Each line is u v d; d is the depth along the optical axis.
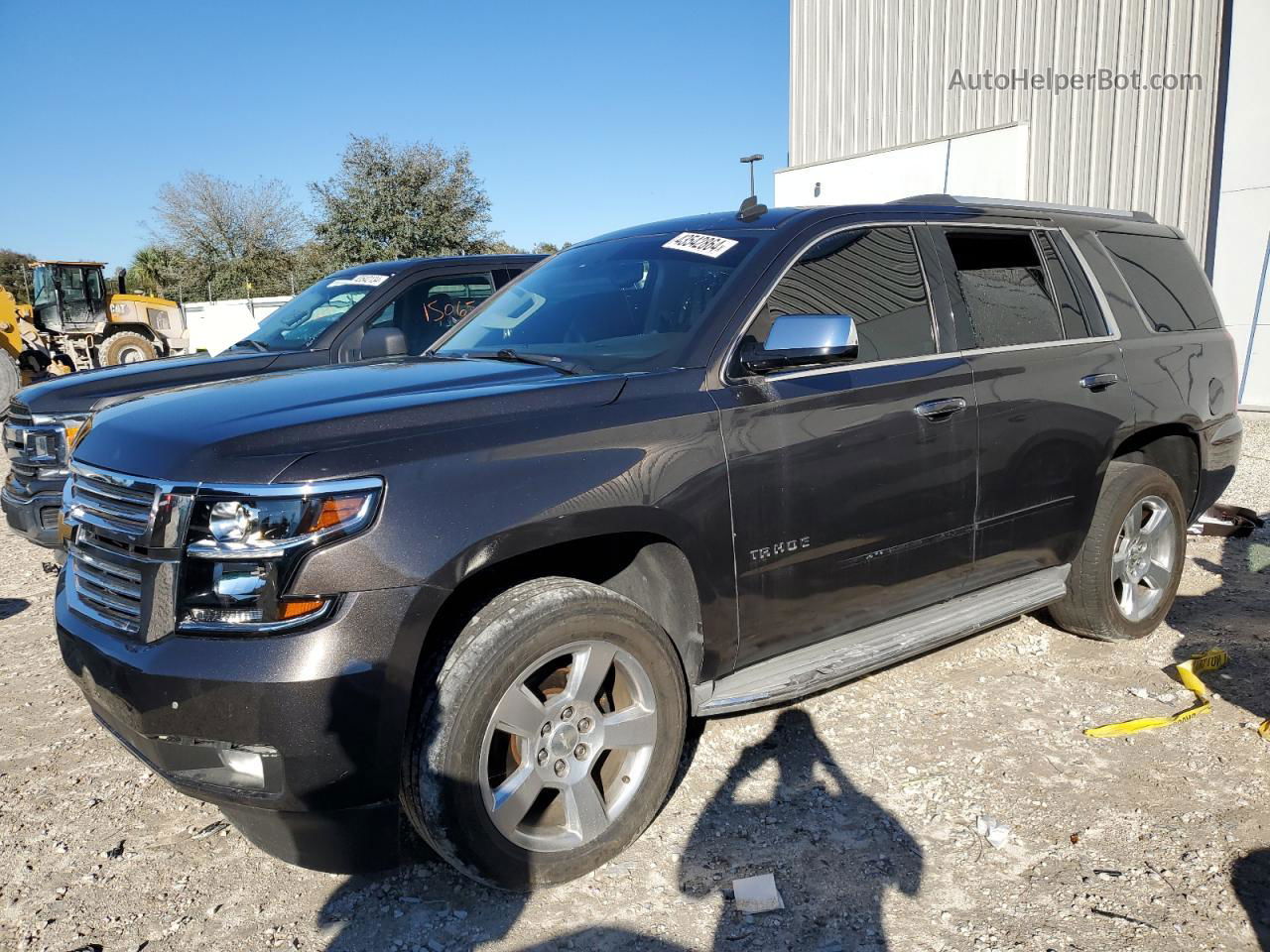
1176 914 2.52
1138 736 3.52
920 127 16.47
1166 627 4.68
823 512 3.14
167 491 2.36
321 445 2.39
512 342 3.59
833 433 3.15
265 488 2.28
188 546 2.33
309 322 6.71
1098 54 13.52
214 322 26.91
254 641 2.26
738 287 3.18
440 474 2.44
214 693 2.25
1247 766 3.28
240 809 2.37
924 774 3.28
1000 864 2.77
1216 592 5.20
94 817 3.21
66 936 2.58
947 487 3.49
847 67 17.83
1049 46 14.16
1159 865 2.74
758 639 3.10
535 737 2.59
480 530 2.43
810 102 18.84
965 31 15.39
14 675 4.48
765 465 2.98
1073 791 3.15
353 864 2.47
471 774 2.44
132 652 2.38
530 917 2.60
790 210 3.59
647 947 2.46
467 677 2.44
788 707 3.82
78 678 2.62
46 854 2.99
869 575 3.34
